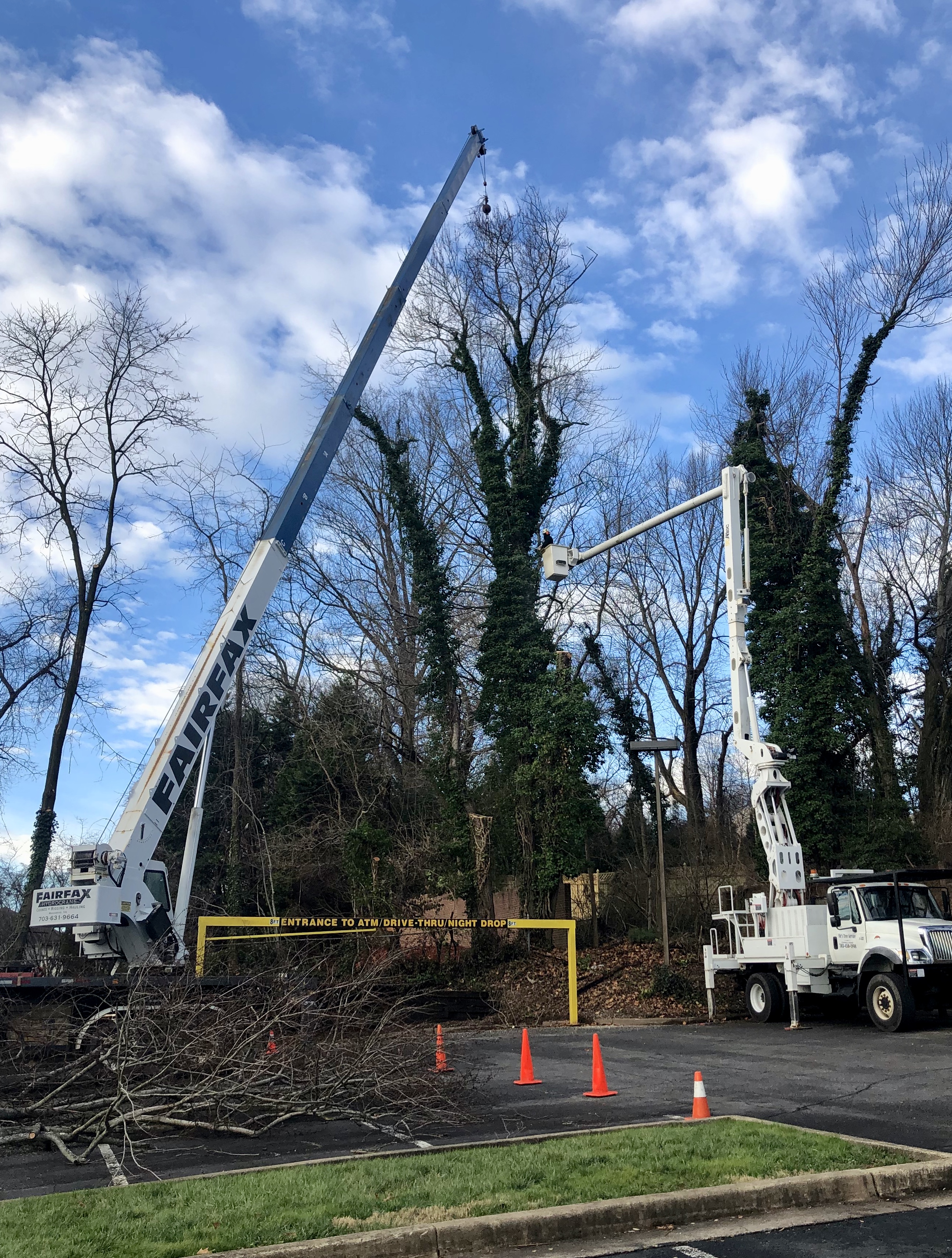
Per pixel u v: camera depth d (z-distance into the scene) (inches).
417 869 1068.5
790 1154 294.0
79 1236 233.9
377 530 1402.6
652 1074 509.0
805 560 1157.7
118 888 537.3
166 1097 361.1
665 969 922.7
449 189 980.6
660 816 963.3
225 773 1325.0
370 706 1225.4
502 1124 377.1
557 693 1114.1
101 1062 371.6
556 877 1077.1
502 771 1120.2
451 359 1289.4
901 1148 302.0
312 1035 385.1
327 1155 332.2
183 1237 232.8
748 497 954.7
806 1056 567.5
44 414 1169.4
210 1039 362.6
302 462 679.1
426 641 1178.6
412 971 966.4
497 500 1200.8
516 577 1174.3
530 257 1282.0
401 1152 319.0
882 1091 438.0
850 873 756.0
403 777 1197.1
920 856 1088.2
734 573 814.5
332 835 1145.4
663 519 633.6
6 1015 507.5
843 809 1107.3
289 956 658.8
